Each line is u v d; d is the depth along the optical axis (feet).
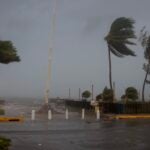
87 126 92.94
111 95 156.15
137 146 56.75
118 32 175.83
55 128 86.22
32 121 106.63
